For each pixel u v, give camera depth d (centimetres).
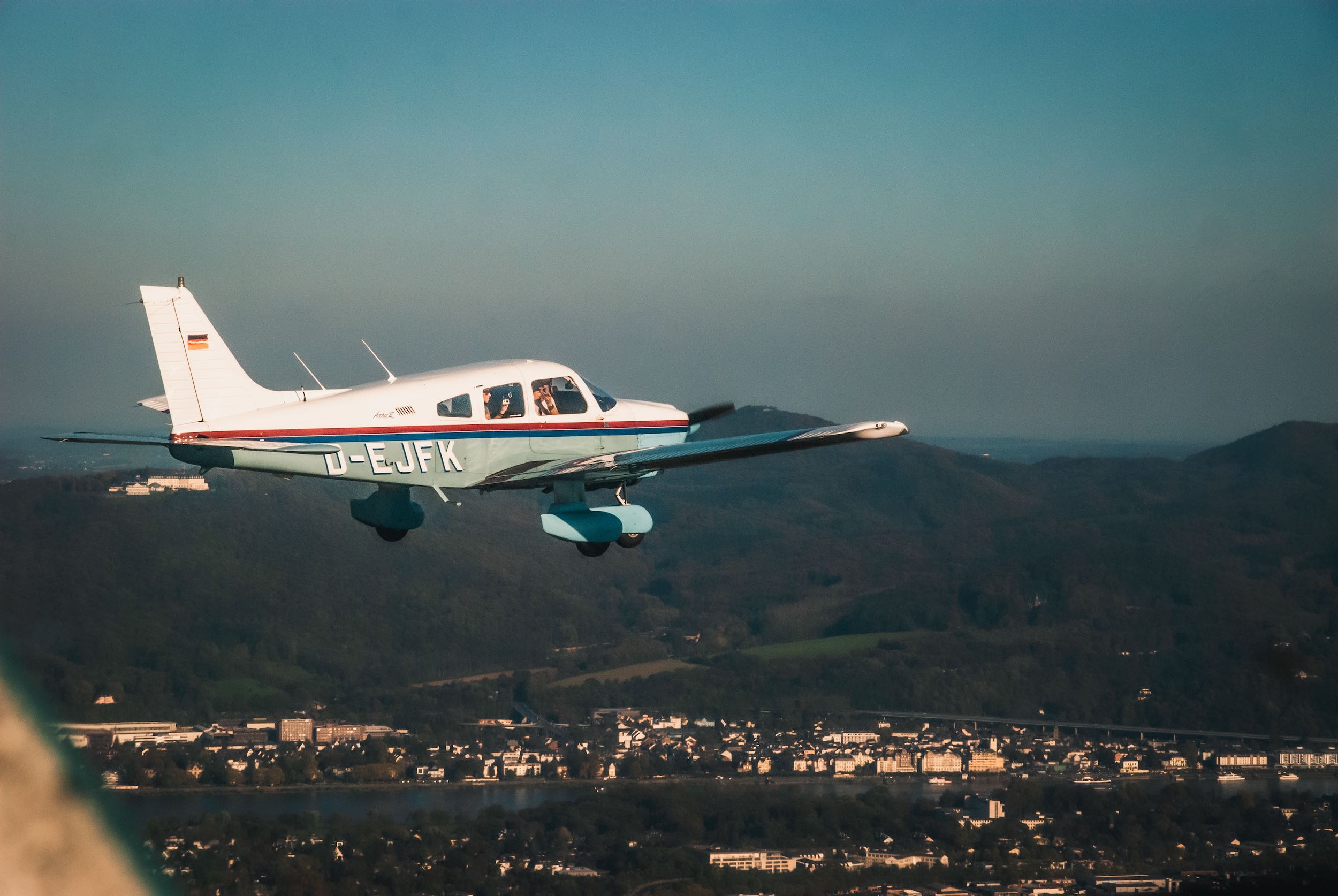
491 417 7450
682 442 8600
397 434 7119
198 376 6725
